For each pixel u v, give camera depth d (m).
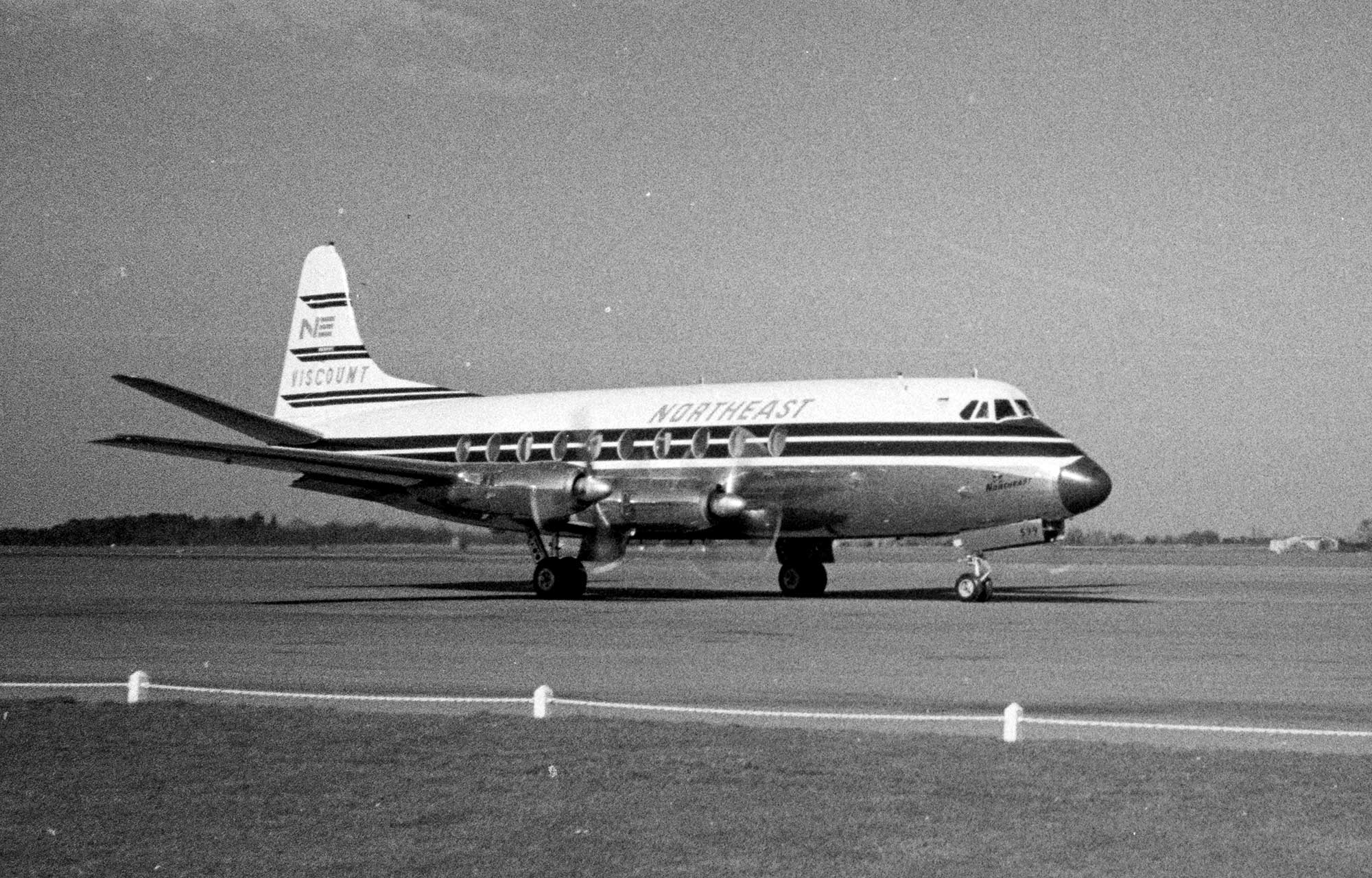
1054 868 11.21
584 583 45.06
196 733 16.77
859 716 18.02
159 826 12.47
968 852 11.64
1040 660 24.61
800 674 22.53
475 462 50.47
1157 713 18.36
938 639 28.55
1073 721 17.38
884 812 12.87
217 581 59.00
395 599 44.59
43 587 52.94
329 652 26.36
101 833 12.23
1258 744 16.02
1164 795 13.41
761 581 64.19
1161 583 57.62
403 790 13.80
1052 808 12.97
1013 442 40.91
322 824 12.50
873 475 42.28
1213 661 24.38
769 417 44.59
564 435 48.66
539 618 34.88
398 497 46.47
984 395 42.00
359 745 15.97
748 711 18.44
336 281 56.31
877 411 43.00
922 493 41.69
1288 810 12.84
